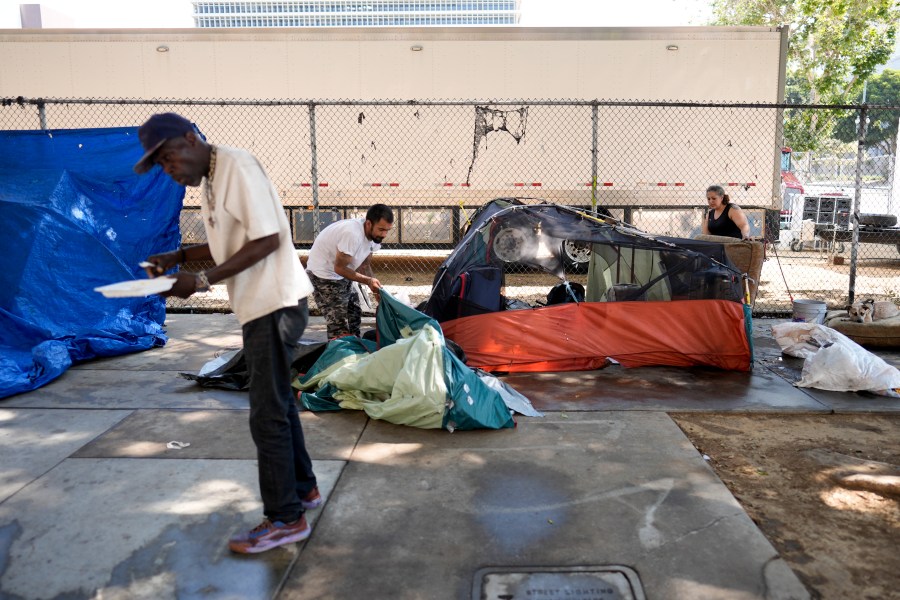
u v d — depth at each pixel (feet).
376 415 13.48
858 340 20.08
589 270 19.58
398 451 12.15
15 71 32.58
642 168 32.81
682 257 17.54
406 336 15.70
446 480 10.96
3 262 18.25
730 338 17.44
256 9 452.76
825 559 8.74
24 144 20.20
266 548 8.80
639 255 17.92
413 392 13.15
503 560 8.63
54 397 15.31
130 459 11.80
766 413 14.35
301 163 33.04
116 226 20.52
